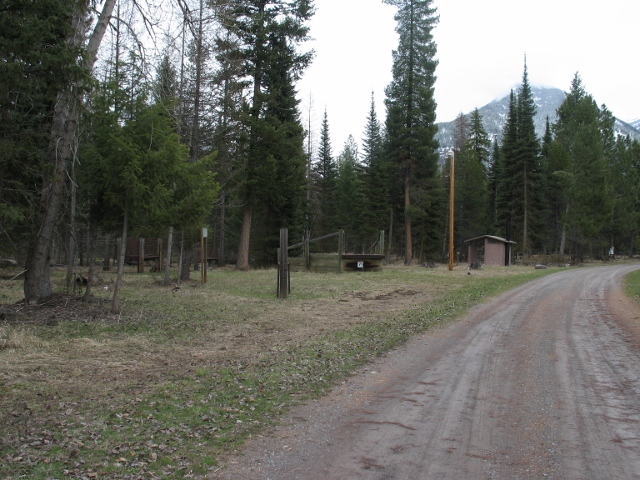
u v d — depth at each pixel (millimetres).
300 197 34219
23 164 11273
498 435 4719
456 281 23469
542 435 4711
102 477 3824
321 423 5082
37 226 11398
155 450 4359
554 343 9078
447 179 60656
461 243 59062
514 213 50969
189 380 6562
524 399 5836
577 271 30688
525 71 50250
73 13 10219
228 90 20516
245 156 26656
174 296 15953
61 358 7406
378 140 57625
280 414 5355
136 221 11617
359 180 54344
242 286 19578
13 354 7457
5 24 8484
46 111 12297
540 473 3898
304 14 26516
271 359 7848
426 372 7141
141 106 10688
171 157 10938
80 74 9406
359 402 5781
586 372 7039
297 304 14805
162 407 5465
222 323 11250
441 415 5301
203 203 12344
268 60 26203
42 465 3990
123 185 10367
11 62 8648
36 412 5160
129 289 17891
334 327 10914
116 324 10250
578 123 51000
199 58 17875
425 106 39812
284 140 27062
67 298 11945
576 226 46875
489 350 8539
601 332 10164
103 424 4914
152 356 7883
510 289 19359
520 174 49688
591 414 5301
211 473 3936
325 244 56188
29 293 11469
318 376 6918
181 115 18703
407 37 40062
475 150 62031
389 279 24312
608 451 4328
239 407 5559
